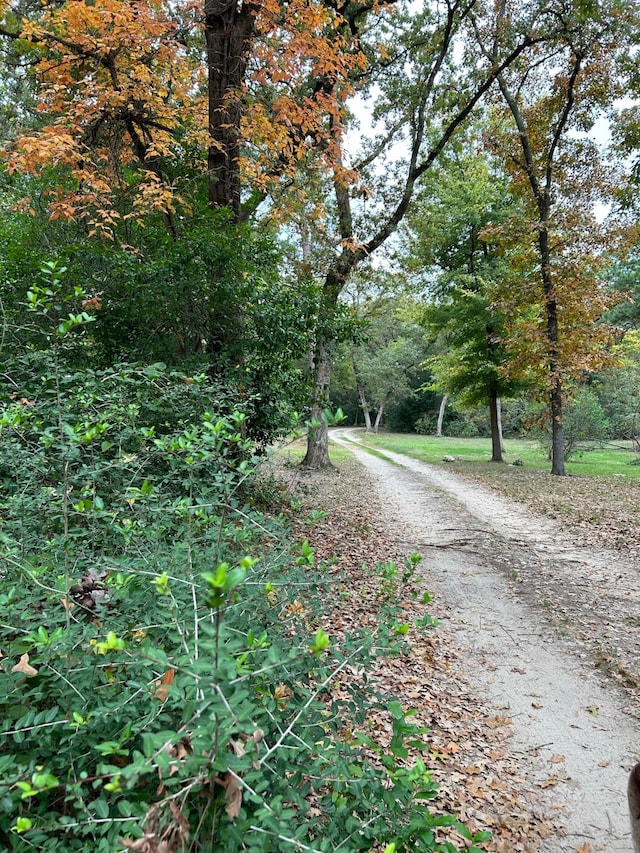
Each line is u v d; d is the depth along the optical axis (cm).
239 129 889
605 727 400
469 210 2156
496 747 376
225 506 237
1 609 189
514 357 1909
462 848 280
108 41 757
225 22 890
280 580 237
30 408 360
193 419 537
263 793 161
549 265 1711
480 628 573
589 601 649
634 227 1599
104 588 246
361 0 1234
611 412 2877
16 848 143
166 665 137
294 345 824
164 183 823
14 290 656
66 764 165
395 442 3884
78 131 775
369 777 179
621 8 1369
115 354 724
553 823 306
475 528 1028
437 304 2383
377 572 276
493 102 1758
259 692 184
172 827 129
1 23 930
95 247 743
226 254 738
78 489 321
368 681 220
